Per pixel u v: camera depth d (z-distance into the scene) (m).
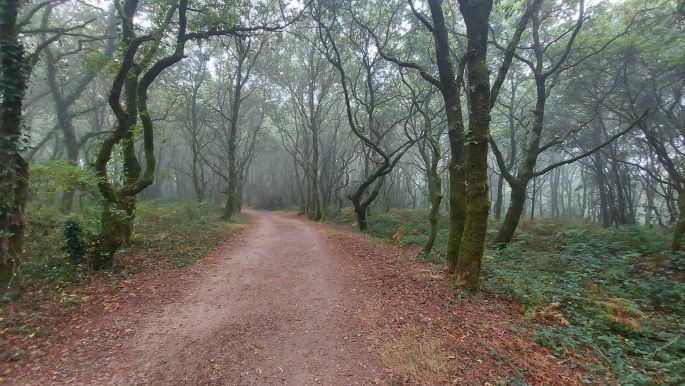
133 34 9.04
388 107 25.50
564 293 7.42
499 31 17.27
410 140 18.20
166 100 30.80
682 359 4.70
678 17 13.93
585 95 20.67
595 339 5.65
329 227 21.14
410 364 4.65
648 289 7.82
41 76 21.80
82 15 19.77
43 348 4.95
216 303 6.91
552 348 5.21
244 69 28.58
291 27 24.36
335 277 8.85
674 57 14.03
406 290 7.67
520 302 7.06
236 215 27.95
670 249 10.54
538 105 13.48
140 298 7.04
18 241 6.97
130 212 11.04
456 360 4.74
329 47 23.86
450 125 8.98
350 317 6.24
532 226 16.81
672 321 6.44
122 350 5.00
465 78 18.58
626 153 25.52
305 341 5.34
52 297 6.81
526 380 4.34
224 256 11.06
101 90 28.23
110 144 9.12
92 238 8.65
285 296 7.36
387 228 18.73
